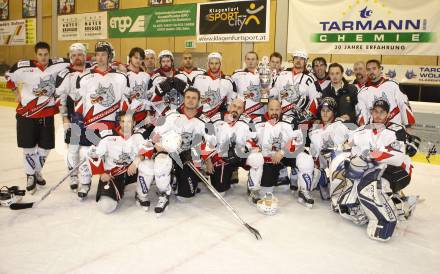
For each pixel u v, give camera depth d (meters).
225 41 9.81
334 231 3.58
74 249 3.06
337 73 5.02
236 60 9.72
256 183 4.26
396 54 7.59
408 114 4.72
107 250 3.06
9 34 14.58
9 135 7.89
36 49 4.39
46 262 2.84
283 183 4.80
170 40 10.82
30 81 4.34
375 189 3.38
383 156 3.41
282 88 5.25
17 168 5.45
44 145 4.49
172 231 3.47
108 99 4.32
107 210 3.81
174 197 4.47
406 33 7.45
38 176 4.65
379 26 7.70
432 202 4.47
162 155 3.90
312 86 5.08
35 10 13.70
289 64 8.66
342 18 8.09
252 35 9.35
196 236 3.38
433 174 5.70
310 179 4.20
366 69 4.90
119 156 3.87
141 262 2.88
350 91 4.99
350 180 3.71
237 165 4.54
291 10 8.70
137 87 5.23
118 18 11.77
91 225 3.55
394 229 3.38
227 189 4.52
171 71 5.49
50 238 3.25
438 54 7.21
